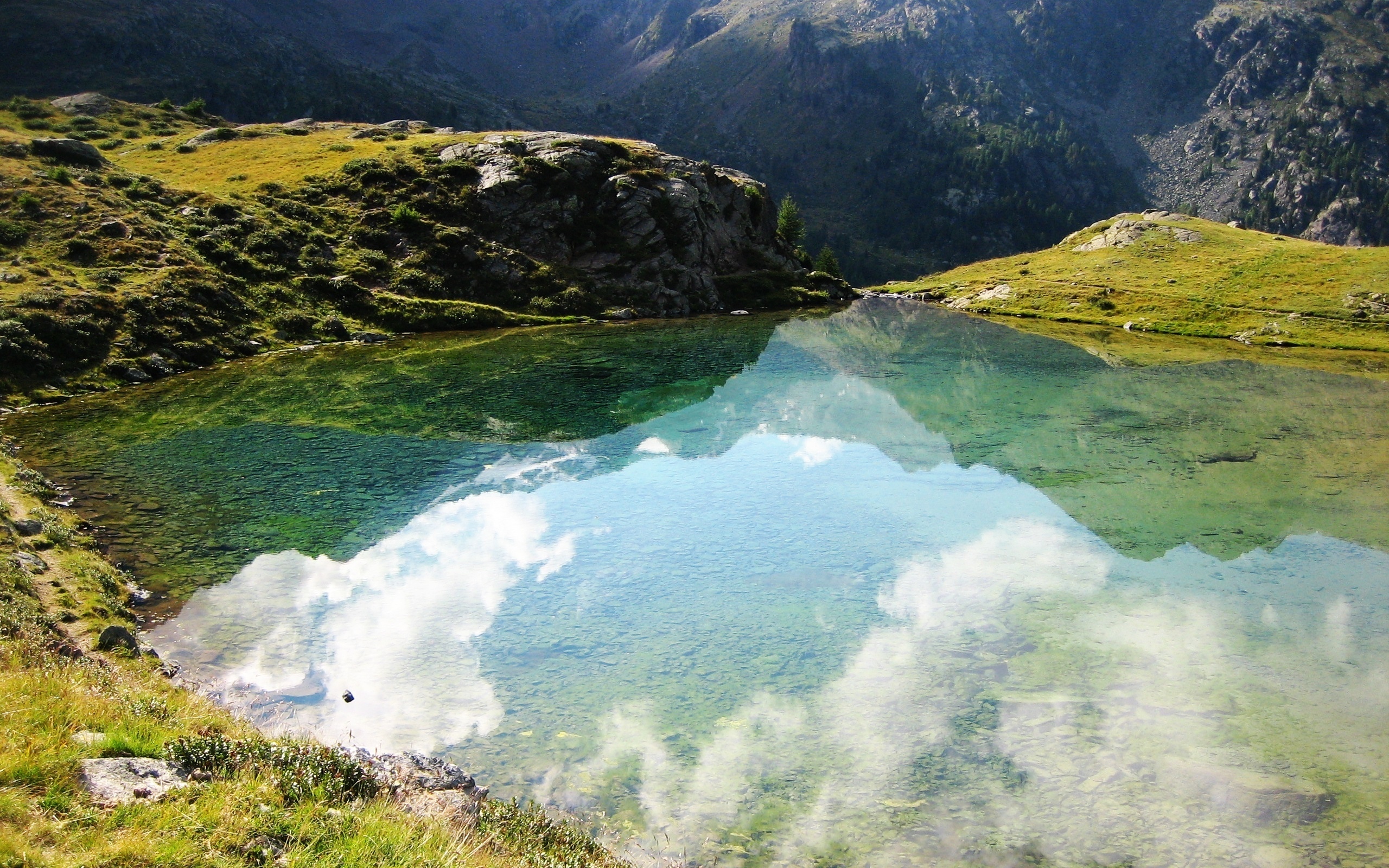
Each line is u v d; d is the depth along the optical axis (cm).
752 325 9250
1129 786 1673
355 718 1858
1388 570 2844
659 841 1477
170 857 888
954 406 5356
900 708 1977
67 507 3108
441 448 4106
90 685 1395
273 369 5975
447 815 1290
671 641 2314
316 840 1009
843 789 1653
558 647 2262
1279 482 3794
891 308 11725
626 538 3098
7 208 6900
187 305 6450
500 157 10375
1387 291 9075
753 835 1505
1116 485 3772
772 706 1983
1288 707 1986
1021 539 3144
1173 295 10350
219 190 9031
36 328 5219
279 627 2302
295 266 8012
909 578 2778
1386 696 2039
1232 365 6981
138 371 5462
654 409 5050
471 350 6975
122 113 13938
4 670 1351
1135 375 6531
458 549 2934
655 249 10362
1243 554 2984
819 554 2983
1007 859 1456
